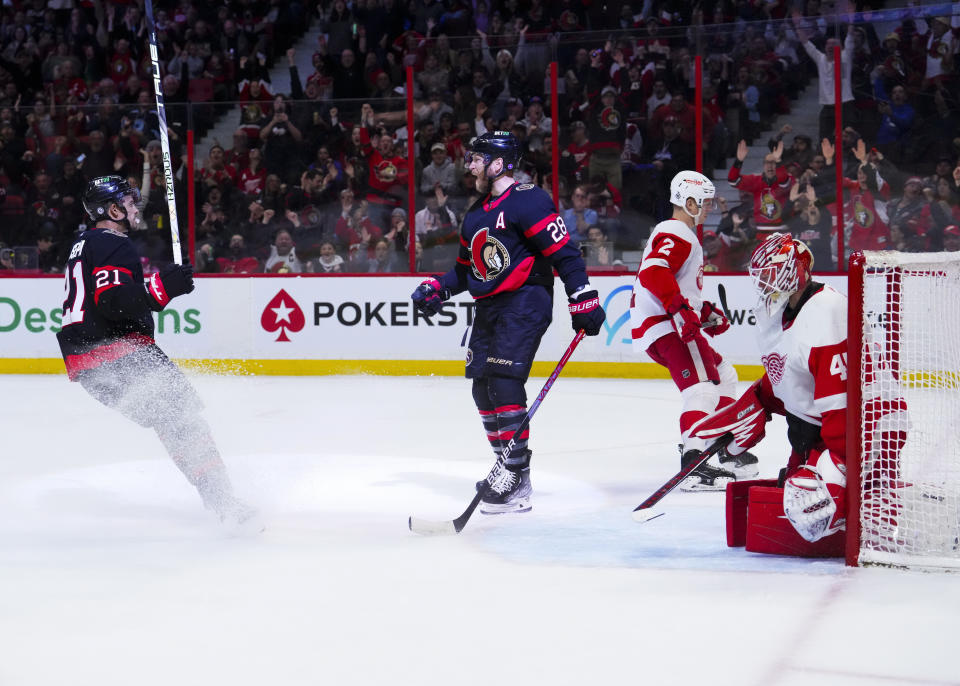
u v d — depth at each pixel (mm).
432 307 8484
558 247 7781
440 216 18312
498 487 7863
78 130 19062
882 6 21016
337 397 15281
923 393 6465
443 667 4531
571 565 6227
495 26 22922
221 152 18750
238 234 18828
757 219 17422
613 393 15414
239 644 4855
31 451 11062
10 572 6207
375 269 18562
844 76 17047
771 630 4938
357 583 5859
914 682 4273
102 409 14266
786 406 6504
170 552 6672
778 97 17266
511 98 18344
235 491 8805
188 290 7309
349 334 18016
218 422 12961
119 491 8930
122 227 7582
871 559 6031
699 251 9172
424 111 18328
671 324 9086
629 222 17906
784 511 6180
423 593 5652
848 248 17203
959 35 16688
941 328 6406
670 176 17688
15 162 19219
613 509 7965
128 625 5160
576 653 4672
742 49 17359
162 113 7949
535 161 18453
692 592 5598
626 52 17828
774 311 6250
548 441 11438
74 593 5734
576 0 22672
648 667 4484
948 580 5738
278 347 18250
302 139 18547
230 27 23828
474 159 7914
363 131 18422
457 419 13062
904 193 16953
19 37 24531
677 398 14844
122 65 24250
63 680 4449
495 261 7867
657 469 9742
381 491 8812
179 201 18922
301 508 8172
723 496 8484
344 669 4520
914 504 6098
